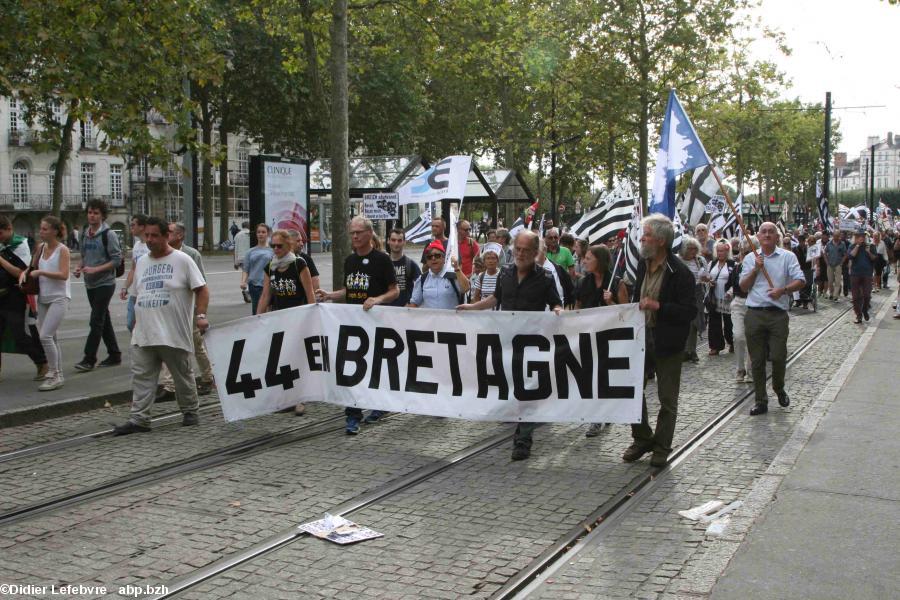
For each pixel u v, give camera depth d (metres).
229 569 5.03
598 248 9.02
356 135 47.53
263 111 46.38
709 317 14.41
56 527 5.74
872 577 4.70
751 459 7.55
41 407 9.09
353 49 22.64
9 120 60.47
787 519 5.65
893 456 7.25
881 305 24.06
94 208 11.24
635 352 7.55
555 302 8.06
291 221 16.31
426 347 8.30
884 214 43.16
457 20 19.11
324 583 4.82
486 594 4.69
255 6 19.97
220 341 8.59
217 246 61.00
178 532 5.65
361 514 6.06
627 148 40.25
